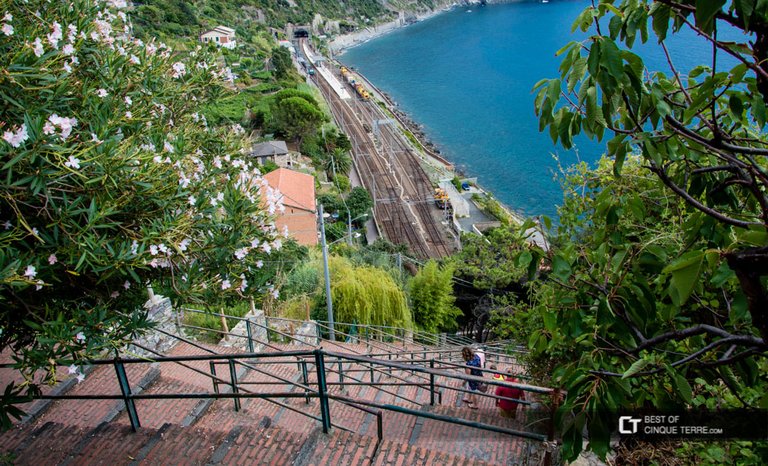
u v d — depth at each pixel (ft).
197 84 17.47
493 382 13.25
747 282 7.65
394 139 242.37
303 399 23.97
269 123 192.95
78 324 12.06
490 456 18.66
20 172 10.69
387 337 53.62
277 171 130.52
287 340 35.55
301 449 13.61
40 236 11.13
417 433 20.40
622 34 9.45
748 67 8.13
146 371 22.58
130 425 15.16
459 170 226.17
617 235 11.84
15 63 10.99
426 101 318.86
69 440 14.71
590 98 8.22
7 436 15.11
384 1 591.37
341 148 209.36
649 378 11.68
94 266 11.62
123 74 14.42
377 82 364.58
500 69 372.38
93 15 14.62
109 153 11.61
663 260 10.63
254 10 401.70
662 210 16.85
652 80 10.94
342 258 61.87
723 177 11.53
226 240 14.08
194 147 16.30
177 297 14.07
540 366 21.06
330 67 390.42
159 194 13.00
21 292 12.22
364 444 13.70
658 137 9.64
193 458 13.60
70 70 11.94
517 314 24.45
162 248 12.29
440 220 169.99
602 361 10.18
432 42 487.61
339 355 13.29
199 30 229.25
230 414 19.65
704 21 7.32
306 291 53.16
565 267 10.92
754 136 11.43
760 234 7.89
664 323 12.19
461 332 79.15
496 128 269.23
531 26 514.27
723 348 11.70
